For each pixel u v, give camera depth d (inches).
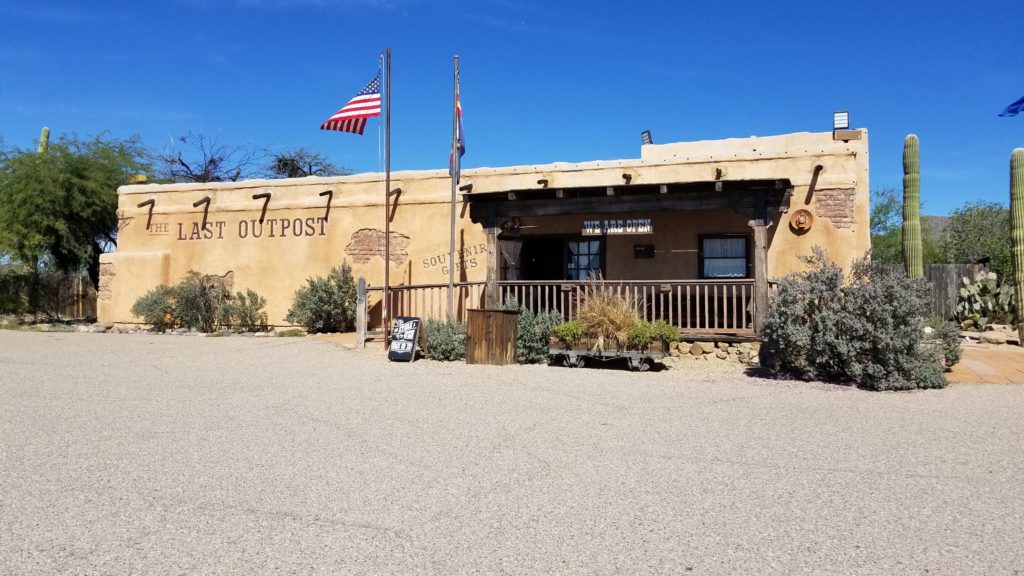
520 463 221.3
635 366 427.5
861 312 379.6
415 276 647.1
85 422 282.4
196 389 365.1
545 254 611.8
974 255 1109.1
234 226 722.2
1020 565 144.5
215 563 146.1
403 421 284.8
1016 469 213.0
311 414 299.0
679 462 222.4
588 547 154.5
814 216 534.9
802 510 177.5
